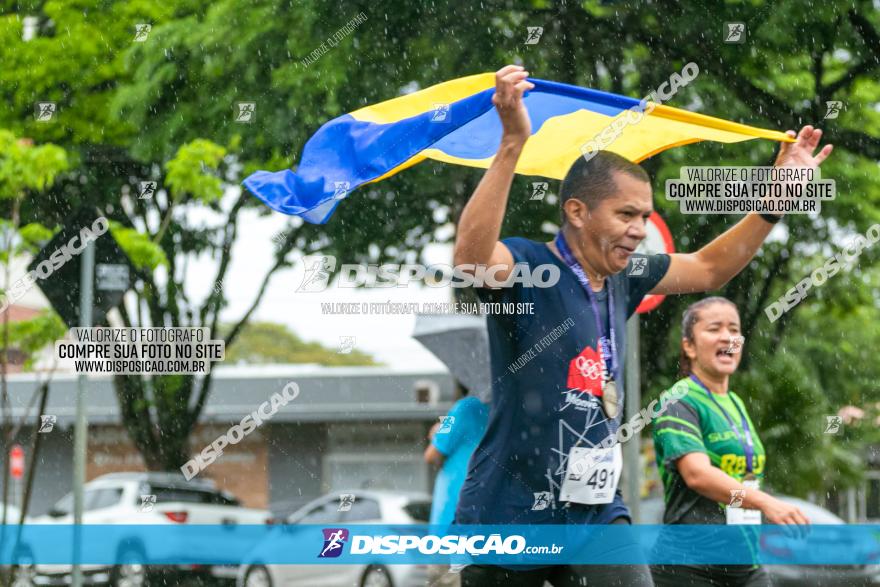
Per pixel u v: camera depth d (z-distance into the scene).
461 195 11.51
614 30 11.23
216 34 12.02
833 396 19.91
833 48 11.14
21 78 15.01
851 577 9.61
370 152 4.75
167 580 8.33
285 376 20.53
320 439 20.36
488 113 5.14
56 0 15.15
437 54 11.27
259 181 4.79
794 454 15.75
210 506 13.88
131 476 13.79
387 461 19.81
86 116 14.95
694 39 11.12
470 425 5.98
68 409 20.92
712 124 5.03
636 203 4.51
